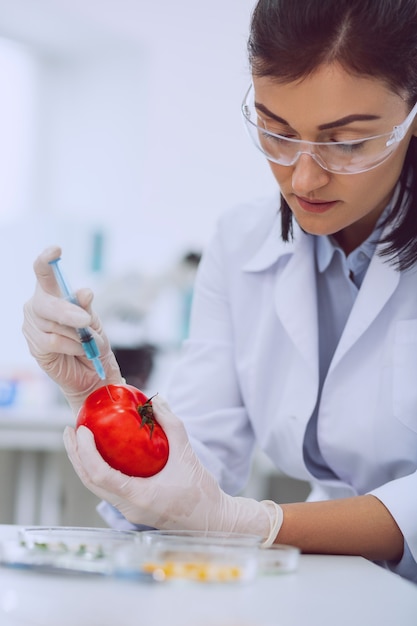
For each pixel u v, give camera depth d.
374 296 1.61
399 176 1.55
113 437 1.26
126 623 0.80
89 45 5.99
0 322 4.13
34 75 6.16
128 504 1.30
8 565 1.07
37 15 5.54
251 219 1.85
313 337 1.66
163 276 4.12
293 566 1.12
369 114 1.27
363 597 0.99
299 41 1.23
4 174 6.04
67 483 3.48
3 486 3.54
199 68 5.73
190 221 5.77
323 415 1.64
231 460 1.77
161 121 5.85
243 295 1.79
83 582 1.00
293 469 1.74
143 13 5.74
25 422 3.26
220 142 5.68
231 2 5.61
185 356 1.85
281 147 1.34
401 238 1.57
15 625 0.81
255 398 1.74
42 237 4.09
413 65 1.28
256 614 0.86
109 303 4.05
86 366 1.53
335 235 1.69
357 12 1.23
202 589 0.98
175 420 1.30
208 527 1.30
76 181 6.10
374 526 1.37
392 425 1.58
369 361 1.62
